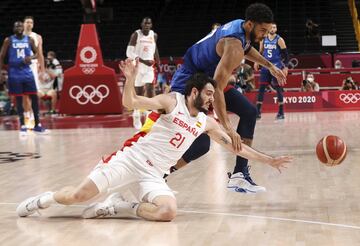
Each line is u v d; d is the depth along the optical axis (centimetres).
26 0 3591
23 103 1753
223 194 820
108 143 1420
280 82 816
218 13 3406
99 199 785
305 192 827
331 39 3028
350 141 1338
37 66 1764
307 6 3412
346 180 911
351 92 2231
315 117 1933
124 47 3247
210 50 740
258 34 723
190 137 683
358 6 3503
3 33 3369
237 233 617
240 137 740
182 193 832
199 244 579
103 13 2156
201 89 668
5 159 1205
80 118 2120
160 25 3359
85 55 2183
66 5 3534
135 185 687
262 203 761
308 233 612
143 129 687
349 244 569
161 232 626
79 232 633
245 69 2267
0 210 748
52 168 1079
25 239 612
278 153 1199
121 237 610
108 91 2191
